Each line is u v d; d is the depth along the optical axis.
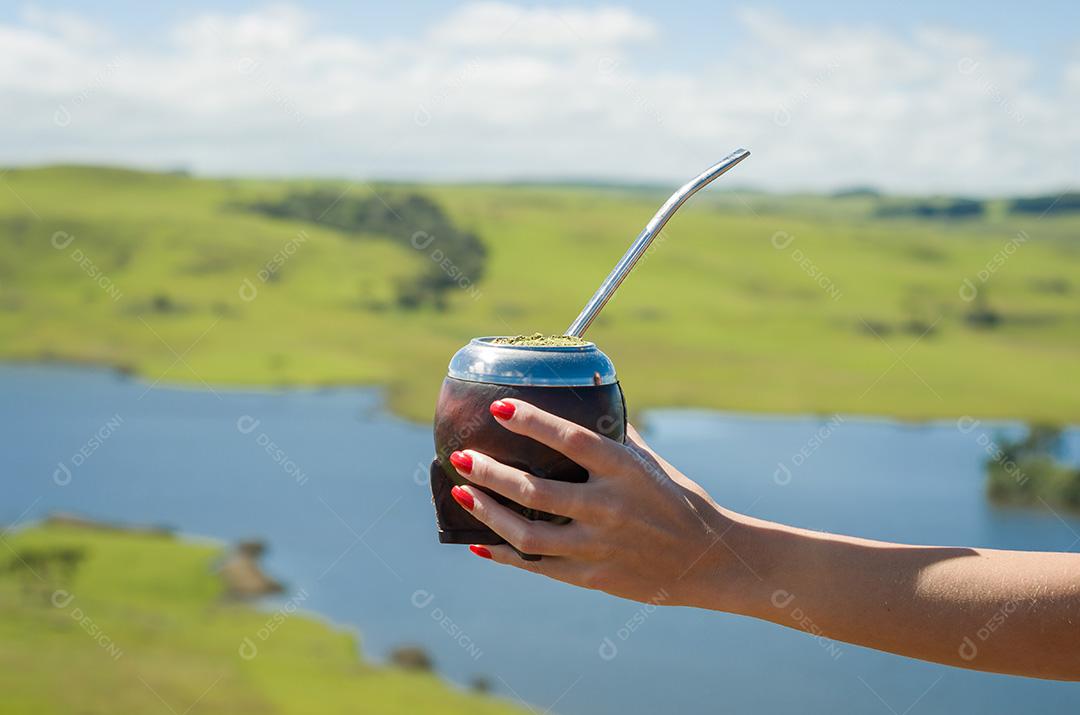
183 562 32.72
